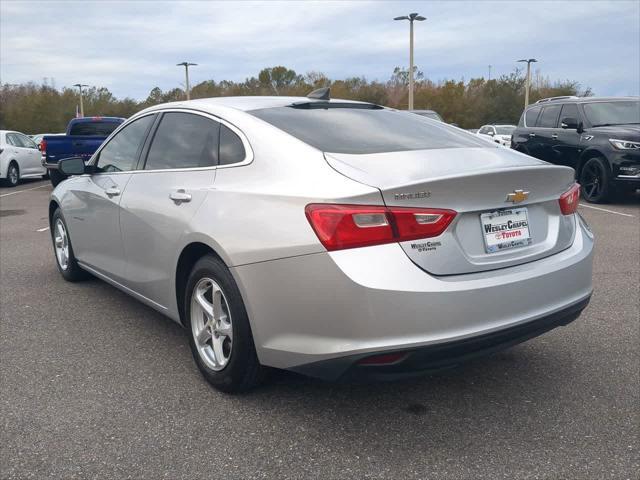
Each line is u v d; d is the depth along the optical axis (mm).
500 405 3209
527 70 45875
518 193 2963
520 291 2879
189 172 3588
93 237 4750
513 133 13656
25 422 3027
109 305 4961
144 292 4055
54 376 3574
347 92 55531
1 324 4492
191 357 3871
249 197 3043
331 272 2646
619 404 3211
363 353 2621
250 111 3504
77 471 2613
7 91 62562
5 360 3812
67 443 2836
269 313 2896
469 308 2713
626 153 10250
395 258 2637
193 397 3303
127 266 4223
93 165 4812
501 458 2715
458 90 55062
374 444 2832
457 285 2705
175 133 3912
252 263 2918
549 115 12523
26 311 4801
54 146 14719
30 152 17609
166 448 2797
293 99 3889
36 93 63281
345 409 3166
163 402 3242
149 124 4246
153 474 2596
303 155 3016
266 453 2760
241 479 2564
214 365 3350
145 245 3875
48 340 4168
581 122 11406
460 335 2695
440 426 2994
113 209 4273
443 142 3412
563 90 55969
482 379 3525
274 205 2904
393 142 3268
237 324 3082
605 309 4742
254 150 3227
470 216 2865
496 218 2953
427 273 2691
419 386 3436
